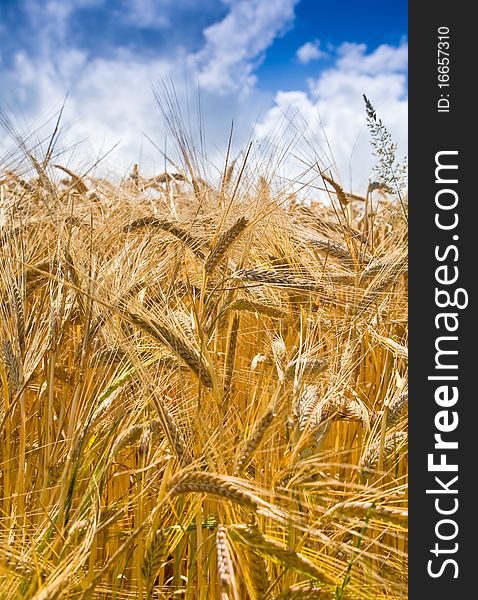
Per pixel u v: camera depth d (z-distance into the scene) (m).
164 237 4.24
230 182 4.36
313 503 2.48
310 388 2.65
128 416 3.01
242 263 3.74
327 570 2.28
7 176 4.93
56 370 3.33
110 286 3.33
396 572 2.65
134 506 2.94
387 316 4.26
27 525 2.69
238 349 4.03
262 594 2.26
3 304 3.20
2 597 2.20
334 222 5.30
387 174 4.38
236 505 2.40
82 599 2.12
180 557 3.00
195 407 2.80
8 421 2.98
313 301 3.58
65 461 2.81
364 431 3.29
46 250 4.04
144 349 3.30
